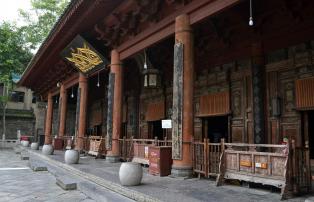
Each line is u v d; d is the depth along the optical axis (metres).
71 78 26.44
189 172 11.27
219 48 17.08
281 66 14.05
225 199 7.84
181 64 11.77
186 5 12.01
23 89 53.03
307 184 8.54
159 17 13.69
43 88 35.78
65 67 25.72
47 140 33.72
